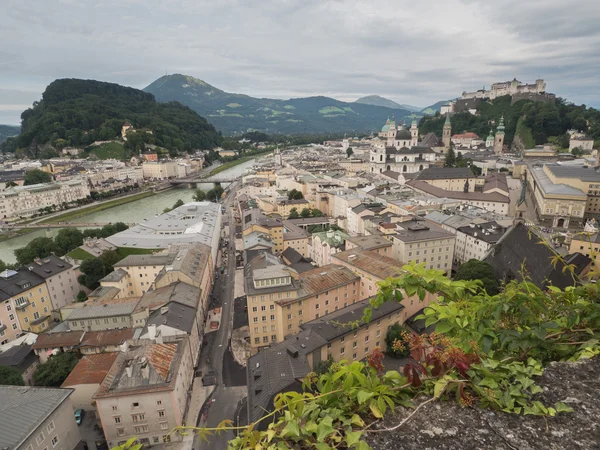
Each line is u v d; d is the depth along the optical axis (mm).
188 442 58250
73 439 52969
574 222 151875
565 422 7488
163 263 107438
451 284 11102
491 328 10445
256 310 78438
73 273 109625
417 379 8336
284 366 55000
